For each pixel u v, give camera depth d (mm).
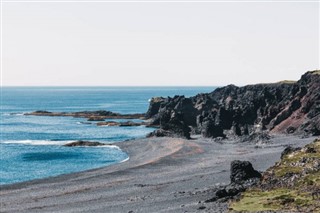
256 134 164500
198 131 191750
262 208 56031
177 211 62875
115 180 98125
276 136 164375
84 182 97562
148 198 76250
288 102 186125
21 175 114000
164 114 191375
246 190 68500
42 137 193250
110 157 139875
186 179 93500
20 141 180500
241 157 122875
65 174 109750
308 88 184750
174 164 117000
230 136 177875
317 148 87375
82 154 146750
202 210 61125
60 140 183250
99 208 71125
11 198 83938
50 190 90312
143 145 158750
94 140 182750
